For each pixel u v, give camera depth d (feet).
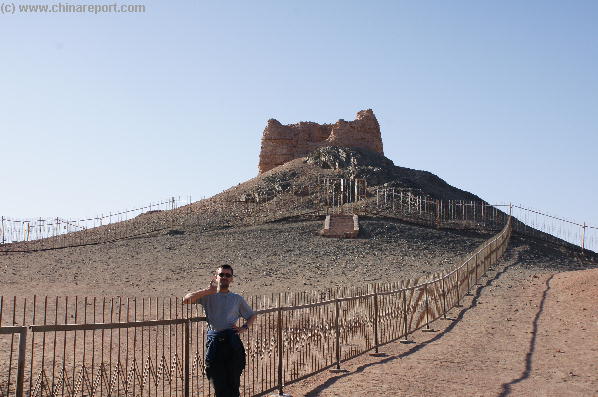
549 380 40.37
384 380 40.14
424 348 54.90
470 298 99.96
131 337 59.36
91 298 103.04
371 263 167.32
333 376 42.24
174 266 162.09
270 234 212.43
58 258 178.40
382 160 354.13
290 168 337.72
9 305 89.35
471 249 199.93
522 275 138.21
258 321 63.52
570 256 217.36
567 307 83.41
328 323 47.83
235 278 140.97
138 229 238.68
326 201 283.79
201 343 55.93
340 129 372.79
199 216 259.60
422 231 220.64
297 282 135.13
